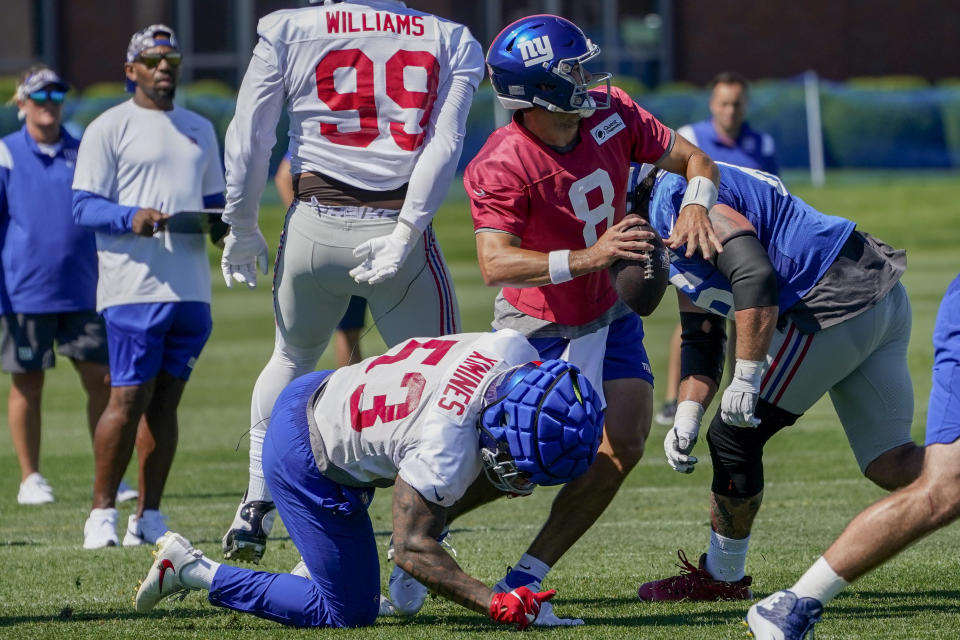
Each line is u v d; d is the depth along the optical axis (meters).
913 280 67.50
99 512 23.62
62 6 125.06
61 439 37.72
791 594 13.79
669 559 20.88
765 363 16.69
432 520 14.58
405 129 18.64
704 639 15.07
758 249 16.27
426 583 14.64
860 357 16.94
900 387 17.36
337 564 15.96
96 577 20.28
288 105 19.00
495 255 16.30
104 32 125.38
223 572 16.33
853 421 17.72
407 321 19.34
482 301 64.19
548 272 15.88
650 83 126.81
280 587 16.27
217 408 41.84
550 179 16.69
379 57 18.59
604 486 16.83
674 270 17.00
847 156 110.25
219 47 124.94
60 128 28.30
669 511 25.69
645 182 17.91
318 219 18.75
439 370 14.68
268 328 62.16
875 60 125.75
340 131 18.62
